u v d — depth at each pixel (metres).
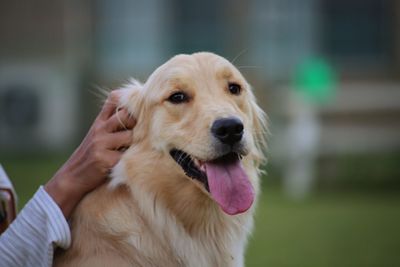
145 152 4.10
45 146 17.84
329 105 12.92
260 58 18.17
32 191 11.10
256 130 4.50
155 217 4.06
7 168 13.98
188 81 4.09
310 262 7.45
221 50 18.58
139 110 4.19
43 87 18.20
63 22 18.56
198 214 4.14
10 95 18.22
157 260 4.05
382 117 13.10
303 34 18.25
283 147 12.91
